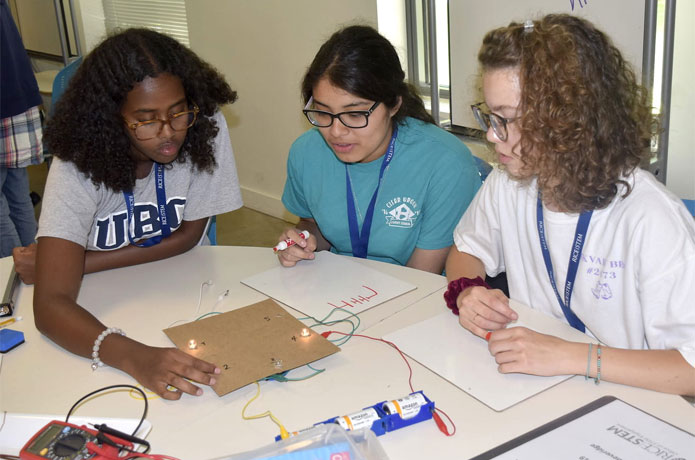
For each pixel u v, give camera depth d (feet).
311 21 10.98
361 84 4.55
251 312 4.26
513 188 4.36
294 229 5.30
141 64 4.37
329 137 4.88
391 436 3.08
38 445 2.98
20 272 5.00
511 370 3.45
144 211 5.27
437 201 5.38
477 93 4.46
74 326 4.03
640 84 3.87
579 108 3.37
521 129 3.50
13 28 8.29
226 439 3.14
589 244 3.86
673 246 3.44
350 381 3.54
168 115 4.54
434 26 9.35
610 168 3.51
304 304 4.46
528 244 4.36
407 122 5.41
